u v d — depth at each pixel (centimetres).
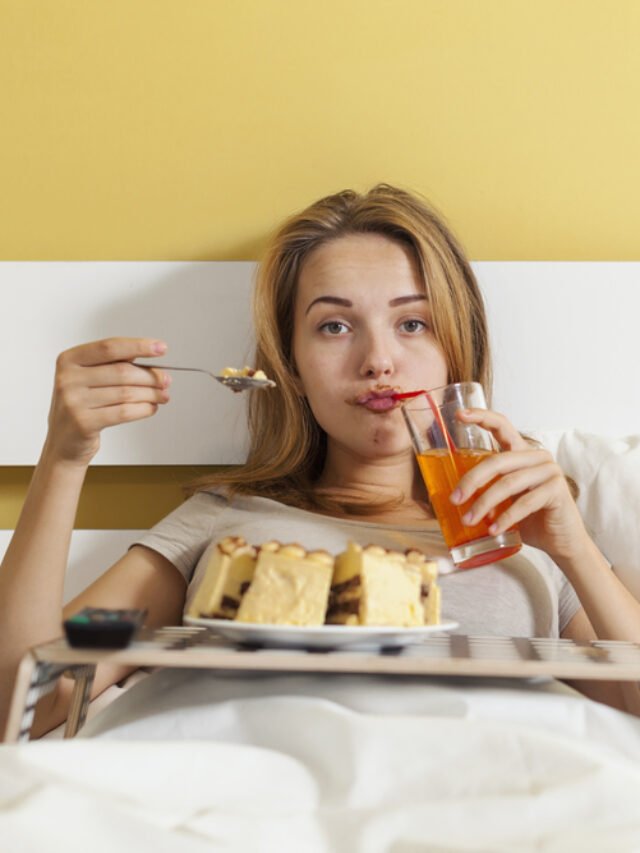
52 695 128
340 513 151
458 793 81
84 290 170
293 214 177
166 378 120
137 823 71
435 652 99
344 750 85
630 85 176
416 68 178
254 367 166
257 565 98
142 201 177
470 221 177
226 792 82
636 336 170
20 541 120
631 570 152
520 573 138
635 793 78
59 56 177
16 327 169
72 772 79
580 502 157
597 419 170
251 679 107
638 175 178
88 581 165
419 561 102
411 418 123
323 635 94
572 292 170
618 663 91
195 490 156
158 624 140
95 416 117
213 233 176
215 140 177
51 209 176
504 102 178
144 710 107
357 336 149
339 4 178
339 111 177
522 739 84
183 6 177
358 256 150
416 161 177
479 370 162
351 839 74
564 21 176
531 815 77
